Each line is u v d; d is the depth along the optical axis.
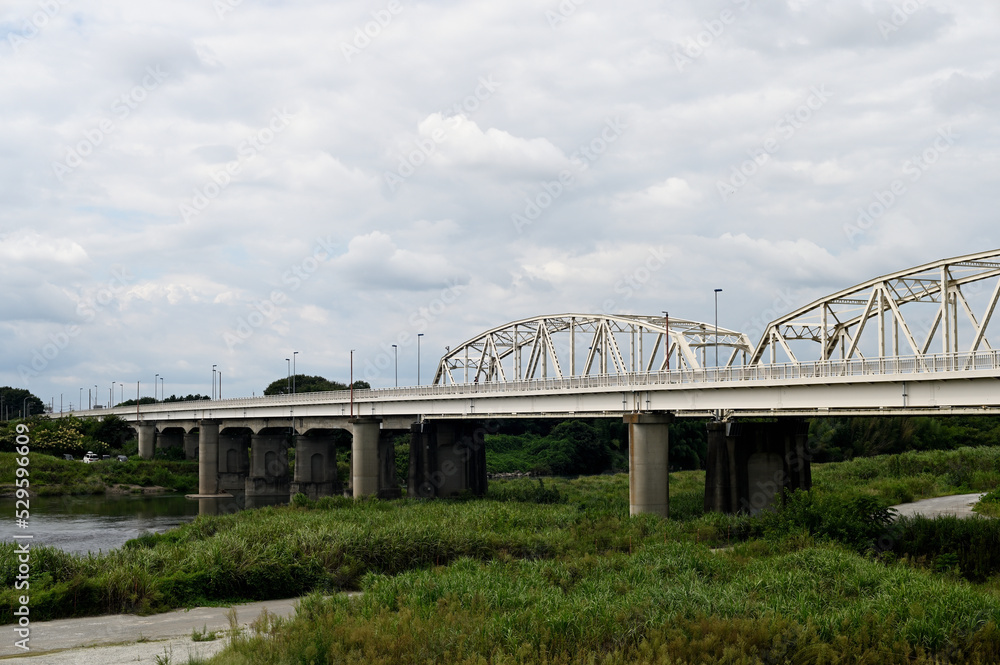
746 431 72.75
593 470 155.50
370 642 30.95
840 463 122.31
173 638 35.53
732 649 30.44
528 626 32.56
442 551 50.19
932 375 50.50
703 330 82.31
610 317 86.19
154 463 147.25
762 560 45.81
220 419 139.00
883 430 138.50
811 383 58.44
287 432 136.88
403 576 40.84
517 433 173.62
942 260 53.84
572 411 81.25
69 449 150.38
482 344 109.75
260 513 74.50
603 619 33.31
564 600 35.91
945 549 50.00
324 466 123.38
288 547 47.47
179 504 116.75
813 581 39.06
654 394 72.62
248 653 31.16
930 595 36.00
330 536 49.84
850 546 50.81
